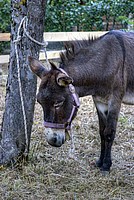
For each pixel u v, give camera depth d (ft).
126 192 11.12
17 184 11.33
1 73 26.25
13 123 12.28
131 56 12.71
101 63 11.94
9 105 12.29
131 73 12.73
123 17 33.06
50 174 12.02
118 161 13.52
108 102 12.44
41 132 15.90
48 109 10.34
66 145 14.73
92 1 34.37
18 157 12.46
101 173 12.38
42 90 10.26
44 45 12.26
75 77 11.44
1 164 12.43
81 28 33.91
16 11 11.81
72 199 10.64
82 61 11.76
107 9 33.76
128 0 33.94
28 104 12.29
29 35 11.85
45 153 13.73
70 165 12.87
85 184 11.46
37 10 11.77
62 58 11.65
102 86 12.08
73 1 32.58
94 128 17.02
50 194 10.90
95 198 10.69
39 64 10.77
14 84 12.14
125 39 12.83
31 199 10.61
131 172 12.62
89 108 20.06
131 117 18.81
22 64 12.00
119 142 15.46
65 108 10.55
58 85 10.19
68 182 11.65
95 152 14.29
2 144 12.47
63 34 26.16
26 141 12.43
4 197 10.66
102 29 34.71
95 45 12.21
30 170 12.14
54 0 31.73
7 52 31.19
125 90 12.67
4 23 29.14
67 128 10.86
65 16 32.40
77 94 11.46
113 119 12.39
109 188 11.33
